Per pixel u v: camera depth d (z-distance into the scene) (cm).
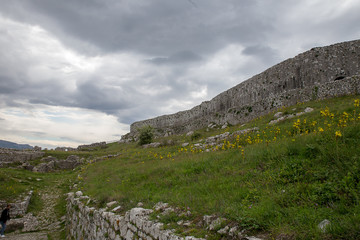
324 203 442
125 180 1275
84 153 4006
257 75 3203
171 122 6109
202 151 1659
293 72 2614
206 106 4797
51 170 2986
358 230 312
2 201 1488
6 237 1198
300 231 349
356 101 923
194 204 604
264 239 362
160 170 1238
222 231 421
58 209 1616
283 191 536
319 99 2152
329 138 733
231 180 744
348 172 494
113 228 700
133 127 7744
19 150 3838
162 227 506
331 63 2295
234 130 2231
